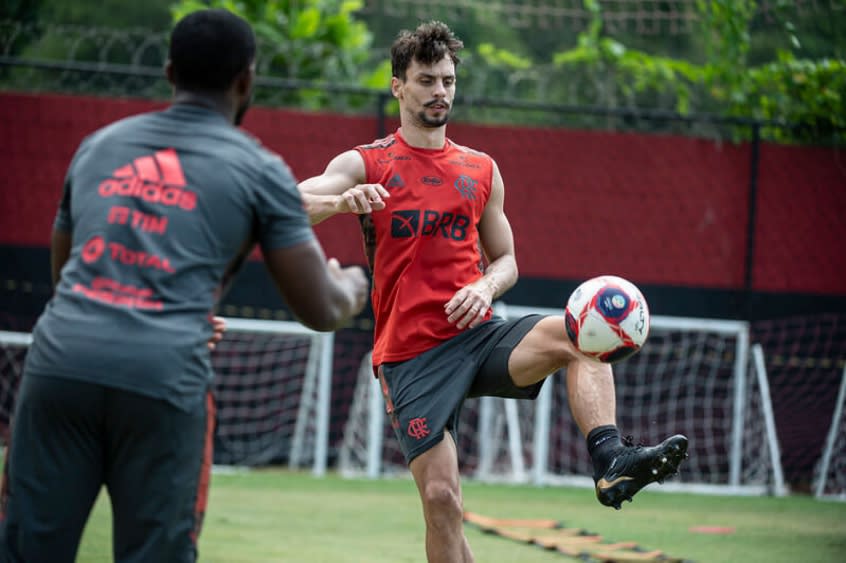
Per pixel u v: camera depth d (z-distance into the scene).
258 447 32.62
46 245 31.88
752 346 33.03
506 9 40.88
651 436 33.25
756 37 46.03
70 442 8.43
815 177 34.25
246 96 9.39
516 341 12.45
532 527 22.36
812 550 20.42
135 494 8.40
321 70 38.97
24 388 8.53
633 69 40.19
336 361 32.72
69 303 8.52
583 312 11.47
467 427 33.59
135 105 32.25
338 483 29.02
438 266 12.95
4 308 31.66
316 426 31.50
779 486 31.41
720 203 33.88
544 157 33.44
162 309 8.47
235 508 23.36
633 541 21.09
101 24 59.25
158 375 8.31
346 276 9.54
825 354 33.88
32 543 8.38
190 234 8.61
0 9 38.50
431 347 12.82
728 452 33.22
